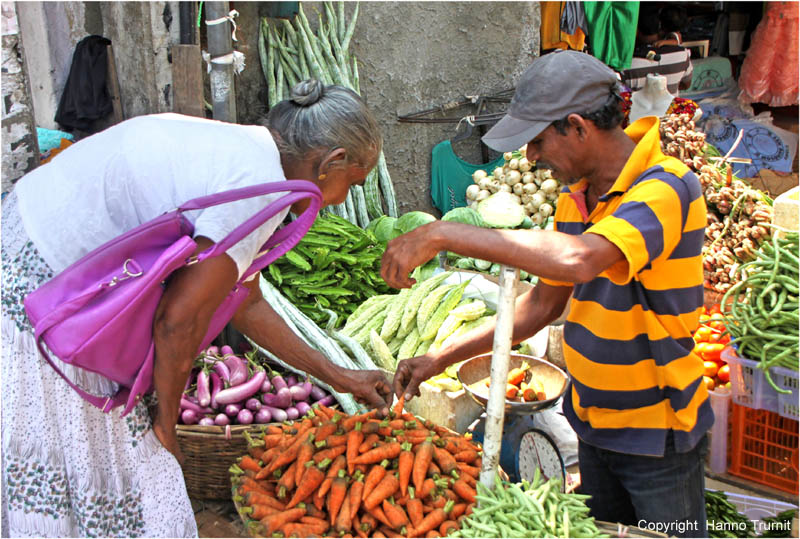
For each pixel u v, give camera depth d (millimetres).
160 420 1858
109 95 4207
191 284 1635
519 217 4727
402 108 5215
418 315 3574
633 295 1892
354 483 2076
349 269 4023
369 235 4219
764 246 2984
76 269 1640
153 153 1694
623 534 1965
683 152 4223
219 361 3090
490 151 5762
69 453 1796
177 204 1668
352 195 4617
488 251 1754
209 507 2883
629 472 2076
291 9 4562
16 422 1772
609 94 1819
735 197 3830
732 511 2850
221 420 2887
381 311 3758
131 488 1874
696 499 2064
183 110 3672
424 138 5379
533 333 2334
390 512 2014
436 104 5398
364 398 2377
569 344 2066
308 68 4582
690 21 8766
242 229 1623
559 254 1712
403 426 2311
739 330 3000
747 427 3162
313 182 1808
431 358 2346
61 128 4484
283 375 3326
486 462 2027
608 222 1738
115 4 3854
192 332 1690
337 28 4781
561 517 1961
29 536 1831
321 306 3752
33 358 1753
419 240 1776
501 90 5707
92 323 1606
